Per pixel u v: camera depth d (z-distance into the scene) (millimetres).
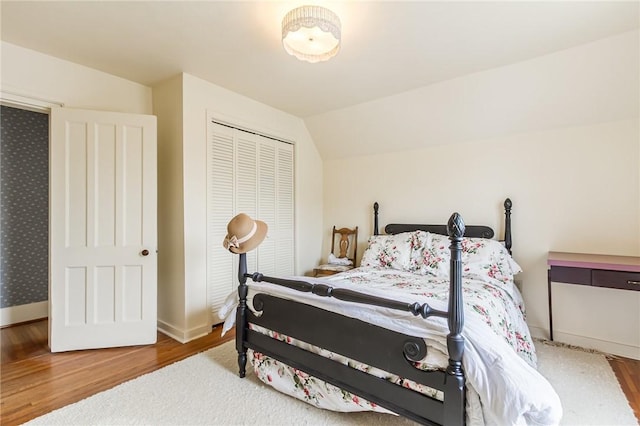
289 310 1805
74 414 1655
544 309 2730
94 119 2473
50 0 1744
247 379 2037
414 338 1344
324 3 1752
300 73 2643
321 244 4223
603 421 1610
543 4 1751
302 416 1669
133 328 2547
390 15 1849
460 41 2131
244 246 2062
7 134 3268
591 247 2537
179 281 2707
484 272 2504
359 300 1482
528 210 2801
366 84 2846
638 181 2365
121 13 1870
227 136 3076
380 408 1495
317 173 4160
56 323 2391
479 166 3045
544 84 2463
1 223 3211
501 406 1131
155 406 1734
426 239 2979
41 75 2348
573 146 2600
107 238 2498
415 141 3377
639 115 2348
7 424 1570
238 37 2125
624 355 2391
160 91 2859
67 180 2410
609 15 1846
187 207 2691
